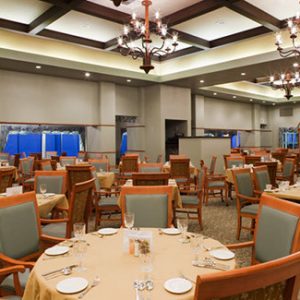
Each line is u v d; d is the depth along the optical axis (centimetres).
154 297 139
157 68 1071
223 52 909
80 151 1061
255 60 831
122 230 243
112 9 646
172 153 1220
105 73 938
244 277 91
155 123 1132
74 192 306
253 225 445
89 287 149
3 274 194
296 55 748
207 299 89
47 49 842
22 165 777
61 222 325
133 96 1166
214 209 647
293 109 1694
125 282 154
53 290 147
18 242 240
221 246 206
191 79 1027
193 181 712
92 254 193
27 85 912
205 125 1409
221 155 932
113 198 510
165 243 212
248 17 643
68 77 988
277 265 95
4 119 870
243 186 452
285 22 694
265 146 1780
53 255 192
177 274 163
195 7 628
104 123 1056
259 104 1706
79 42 822
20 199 253
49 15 643
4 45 773
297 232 202
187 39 794
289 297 104
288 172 736
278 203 227
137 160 783
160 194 287
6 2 614
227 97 1430
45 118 945
